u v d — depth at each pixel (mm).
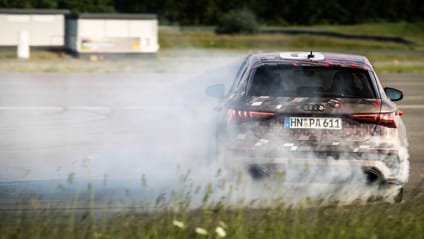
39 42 108938
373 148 18234
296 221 14680
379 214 16094
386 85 67062
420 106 48469
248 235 14148
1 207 18125
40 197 19250
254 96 18688
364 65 20078
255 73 19406
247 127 18281
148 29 102938
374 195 18328
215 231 13500
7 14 106938
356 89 19844
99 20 101125
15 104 45062
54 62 91750
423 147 31312
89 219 16531
